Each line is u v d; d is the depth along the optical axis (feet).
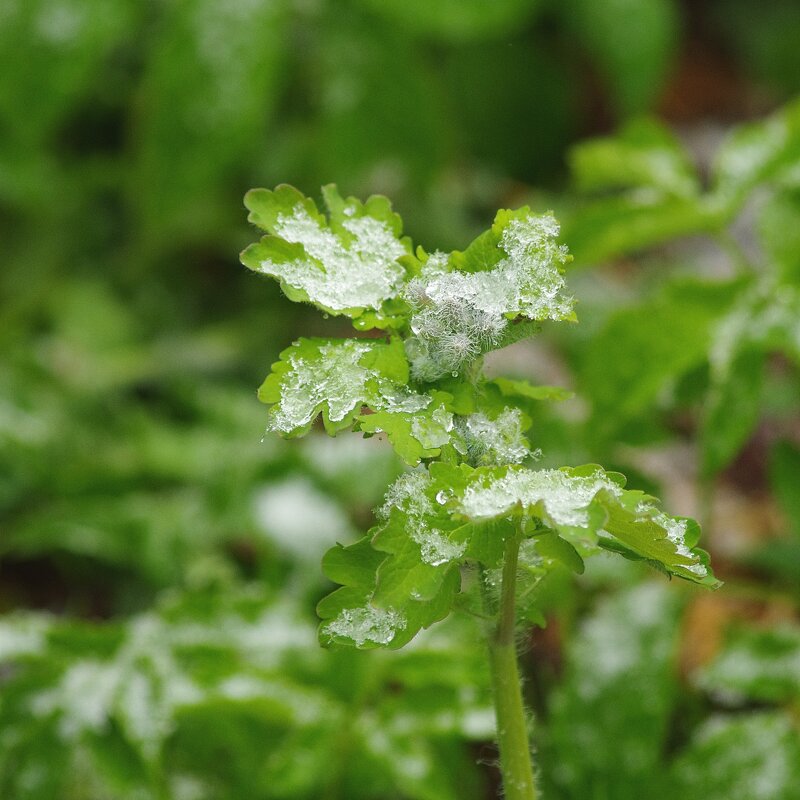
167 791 2.34
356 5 3.84
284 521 2.93
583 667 2.43
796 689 2.48
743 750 2.37
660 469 3.56
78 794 2.48
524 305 1.89
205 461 3.26
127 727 2.37
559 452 2.75
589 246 2.81
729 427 2.51
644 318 2.57
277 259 1.91
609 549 1.89
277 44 3.62
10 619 2.43
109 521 3.02
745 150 2.80
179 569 2.96
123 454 3.33
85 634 2.43
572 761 2.39
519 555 1.94
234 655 2.42
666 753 2.57
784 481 2.68
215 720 2.51
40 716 2.37
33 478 3.26
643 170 2.91
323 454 3.06
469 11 3.75
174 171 3.67
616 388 2.58
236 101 3.62
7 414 3.37
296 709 2.39
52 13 3.57
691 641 2.89
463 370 1.90
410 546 1.86
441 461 1.90
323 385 1.89
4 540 3.13
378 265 1.92
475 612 1.95
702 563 1.87
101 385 3.78
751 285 2.58
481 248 1.91
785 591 2.89
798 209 2.89
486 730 2.36
